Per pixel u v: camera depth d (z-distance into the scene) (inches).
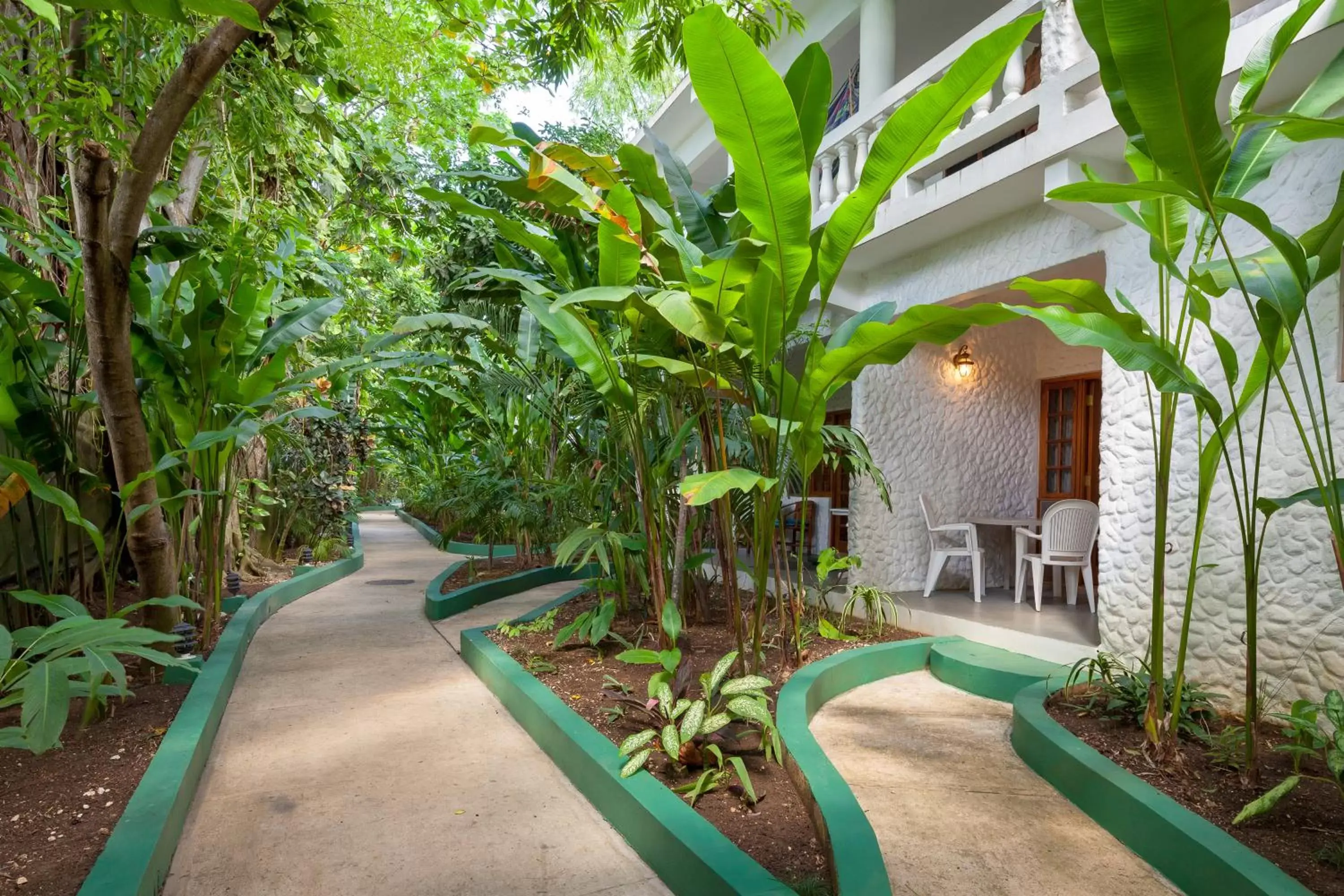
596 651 177.2
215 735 137.3
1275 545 133.6
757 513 130.5
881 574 241.3
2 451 164.7
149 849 81.7
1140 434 158.1
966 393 263.1
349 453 404.8
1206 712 125.0
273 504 338.6
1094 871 88.2
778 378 136.9
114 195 139.1
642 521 178.4
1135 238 160.2
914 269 227.0
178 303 193.9
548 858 94.3
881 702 156.7
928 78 191.3
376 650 208.2
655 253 148.2
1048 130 154.4
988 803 106.4
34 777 105.9
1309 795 96.4
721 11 82.7
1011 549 269.7
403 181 340.5
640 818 94.9
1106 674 131.0
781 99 92.7
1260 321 90.9
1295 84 128.5
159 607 159.2
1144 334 101.6
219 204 259.1
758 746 116.9
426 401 429.4
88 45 124.7
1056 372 273.3
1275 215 136.7
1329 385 127.7
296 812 106.9
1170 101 72.6
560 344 149.0
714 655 170.4
